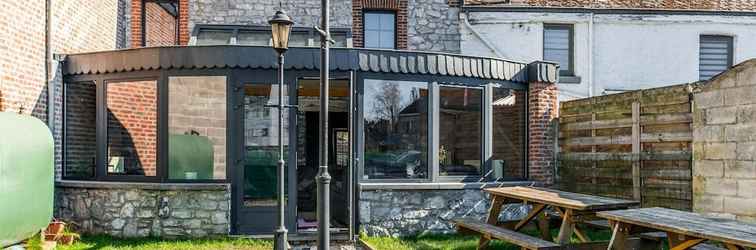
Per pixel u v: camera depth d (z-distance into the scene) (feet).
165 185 24.14
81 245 22.58
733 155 20.76
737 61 39.75
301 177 33.91
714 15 39.58
